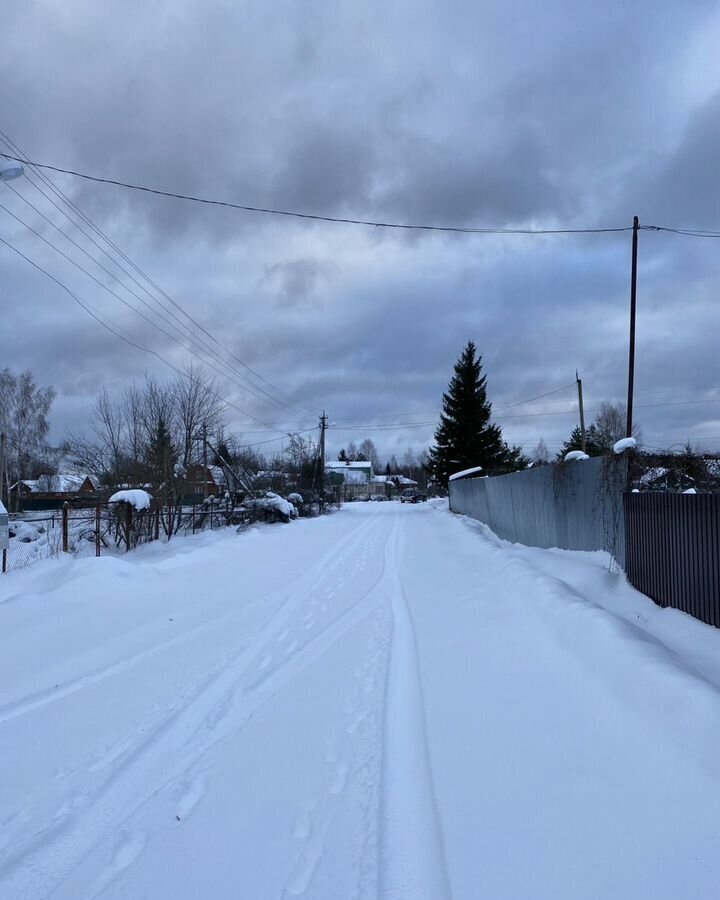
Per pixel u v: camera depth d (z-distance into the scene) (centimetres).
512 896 328
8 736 546
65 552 1933
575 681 587
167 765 495
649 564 891
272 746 527
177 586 1265
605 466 1097
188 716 593
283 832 402
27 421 4878
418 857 372
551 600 824
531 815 398
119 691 660
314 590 1241
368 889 345
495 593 1031
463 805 421
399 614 1005
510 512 1945
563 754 468
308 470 5112
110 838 396
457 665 705
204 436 2984
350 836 396
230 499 3177
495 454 5103
